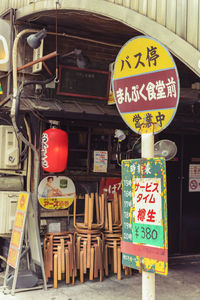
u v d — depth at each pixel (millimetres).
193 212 8125
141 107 3395
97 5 4871
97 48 7062
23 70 6535
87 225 6402
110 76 6969
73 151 6945
